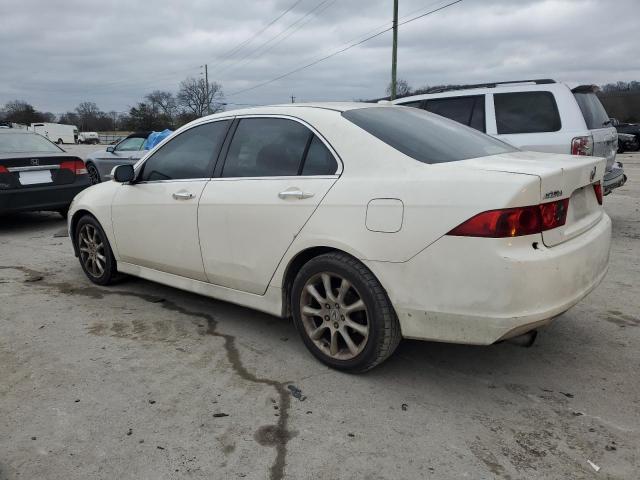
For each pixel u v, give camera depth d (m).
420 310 2.81
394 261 2.85
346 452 2.51
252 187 3.53
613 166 7.38
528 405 2.89
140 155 11.76
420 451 2.51
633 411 2.81
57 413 2.85
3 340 3.80
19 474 2.38
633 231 7.18
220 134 3.92
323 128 3.31
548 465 2.40
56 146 8.72
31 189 7.73
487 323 2.63
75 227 5.21
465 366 3.34
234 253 3.64
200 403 2.94
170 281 4.30
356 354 3.13
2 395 3.04
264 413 2.83
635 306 4.29
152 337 3.84
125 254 4.65
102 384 3.15
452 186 2.71
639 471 2.35
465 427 2.69
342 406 2.89
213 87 61.94
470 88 7.29
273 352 3.57
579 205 3.11
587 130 6.41
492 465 2.40
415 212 2.77
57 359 3.49
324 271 3.17
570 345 3.61
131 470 2.40
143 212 4.32
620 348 3.55
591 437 2.59
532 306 2.60
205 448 2.55
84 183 8.37
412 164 2.94
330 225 3.08
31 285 5.15
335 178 3.14
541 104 6.69
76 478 2.35
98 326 4.05
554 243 2.76
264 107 3.78
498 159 3.09
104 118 92.69
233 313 4.30
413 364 3.37
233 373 3.28
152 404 2.93
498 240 2.57
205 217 3.79
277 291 3.47
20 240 7.38
